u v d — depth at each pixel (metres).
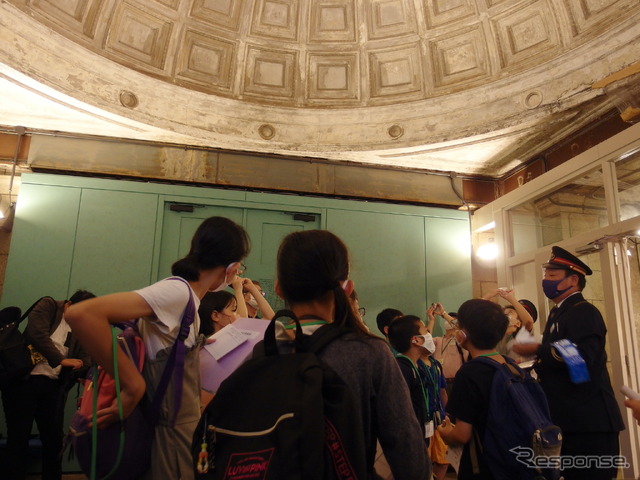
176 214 6.62
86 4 5.98
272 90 7.26
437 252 7.41
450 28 6.91
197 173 6.83
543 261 6.12
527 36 6.41
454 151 7.14
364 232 7.20
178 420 1.71
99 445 1.59
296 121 7.19
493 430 2.14
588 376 2.72
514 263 6.89
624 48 5.38
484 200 7.82
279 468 1.09
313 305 1.47
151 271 6.27
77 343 4.45
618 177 5.21
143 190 6.48
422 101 7.08
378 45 7.26
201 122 6.76
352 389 1.29
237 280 2.89
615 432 2.86
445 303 7.26
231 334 2.14
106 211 6.29
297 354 1.27
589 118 6.09
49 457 4.16
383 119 7.18
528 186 6.64
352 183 7.39
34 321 4.09
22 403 4.00
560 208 6.15
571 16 5.91
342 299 1.43
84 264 6.07
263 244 6.84
